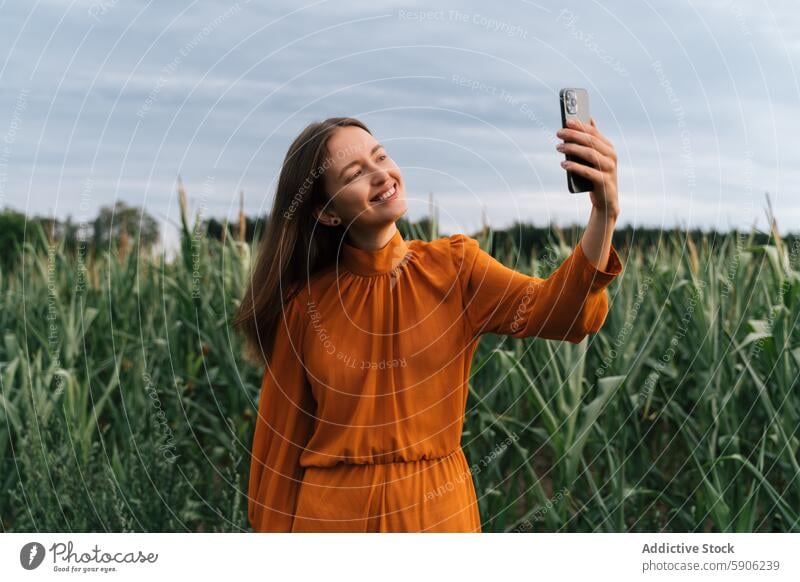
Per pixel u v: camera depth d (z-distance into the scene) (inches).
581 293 68.4
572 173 65.8
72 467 113.6
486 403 129.7
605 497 124.1
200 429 145.6
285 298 76.1
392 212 70.5
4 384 122.6
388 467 71.0
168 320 152.6
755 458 125.6
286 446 76.4
